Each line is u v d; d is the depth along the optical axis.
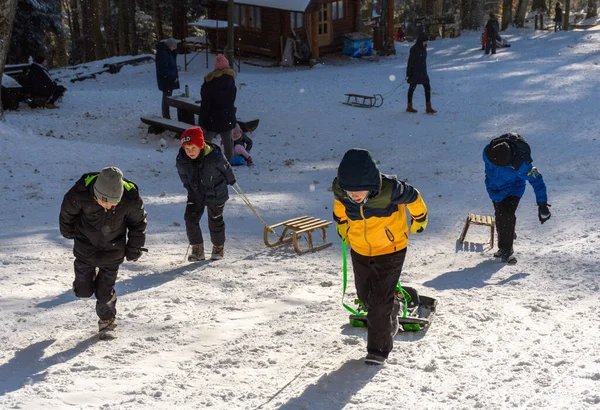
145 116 17.03
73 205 5.01
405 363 4.74
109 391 4.35
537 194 7.26
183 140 7.16
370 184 4.39
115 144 15.53
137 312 5.91
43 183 11.36
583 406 3.91
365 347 5.08
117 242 5.21
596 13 53.84
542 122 16.84
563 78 23.20
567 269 7.05
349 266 7.55
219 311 5.97
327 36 31.47
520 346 4.94
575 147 14.02
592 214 9.34
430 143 15.60
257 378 4.57
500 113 18.27
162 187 11.84
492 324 5.46
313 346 5.12
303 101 20.62
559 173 11.99
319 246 8.32
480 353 4.85
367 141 16.22
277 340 5.26
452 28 43.59
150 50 45.00
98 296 5.30
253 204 10.55
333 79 24.98
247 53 31.50
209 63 30.31
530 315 5.66
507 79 23.58
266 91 22.23
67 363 4.83
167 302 6.21
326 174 13.25
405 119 18.22
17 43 29.84
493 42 31.27
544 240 8.38
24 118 16.80
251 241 8.62
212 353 5.01
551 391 4.15
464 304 6.02
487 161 7.38
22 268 7.27
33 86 18.00
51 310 5.95
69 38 47.03
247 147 14.39
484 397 4.11
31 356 4.98
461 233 8.91
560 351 4.79
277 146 16.00
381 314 4.73
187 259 7.80
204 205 7.56
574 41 33.88
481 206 10.25
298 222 8.32
